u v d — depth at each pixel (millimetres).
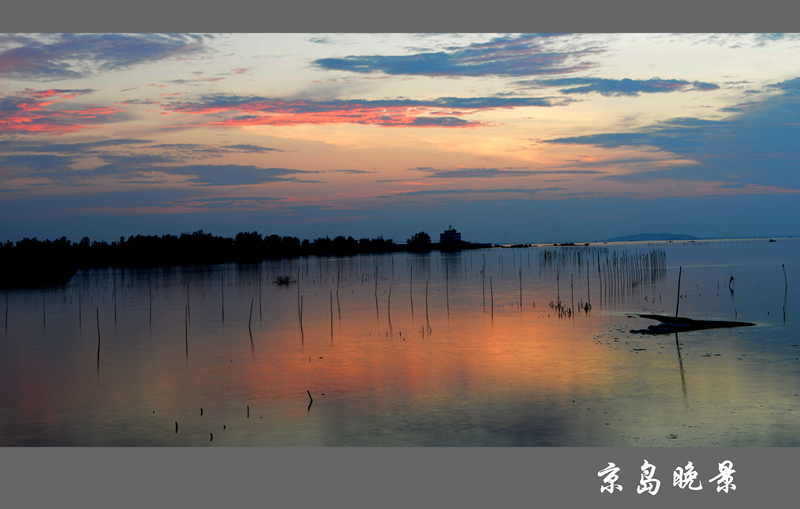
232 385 28234
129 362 33719
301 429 21984
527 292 66438
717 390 25016
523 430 21172
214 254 164250
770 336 35875
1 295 70312
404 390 26578
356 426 22109
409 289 73875
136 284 84250
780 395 24125
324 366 31781
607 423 21609
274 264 138375
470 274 97438
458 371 29828
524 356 32781
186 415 23906
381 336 40750
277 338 40594
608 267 104000
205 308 56969
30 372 31625
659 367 29016
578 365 30078
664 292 61375
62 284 84375
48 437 21781
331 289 74875
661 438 20141
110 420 23500
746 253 152000
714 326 39656
